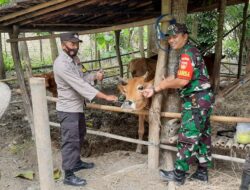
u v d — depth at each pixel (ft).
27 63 28.48
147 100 15.66
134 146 21.09
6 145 21.70
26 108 22.26
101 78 16.01
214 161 16.48
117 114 26.66
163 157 15.99
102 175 15.87
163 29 14.35
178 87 13.06
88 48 58.80
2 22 20.74
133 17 26.35
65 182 15.20
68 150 14.84
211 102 13.17
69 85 14.34
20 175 16.93
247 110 16.43
